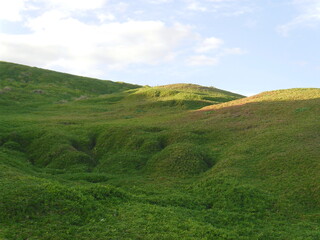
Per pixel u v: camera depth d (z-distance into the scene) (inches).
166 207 651.5
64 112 2059.5
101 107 2252.7
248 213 647.8
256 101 1688.0
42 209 537.3
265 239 536.4
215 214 645.3
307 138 991.0
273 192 730.8
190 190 793.6
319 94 1558.8
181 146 1078.4
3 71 3627.0
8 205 525.7
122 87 4188.0
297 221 614.5
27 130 1354.6
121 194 688.4
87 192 652.7
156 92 2564.0
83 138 1305.4
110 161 1076.5
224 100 2354.8
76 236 478.0
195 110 1823.3
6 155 1035.9
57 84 3560.5
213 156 1028.5
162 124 1461.6
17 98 2444.6
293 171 805.9
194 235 511.5
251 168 872.9
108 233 494.6
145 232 507.2
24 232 466.3
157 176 926.4
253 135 1129.4
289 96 1643.7
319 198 680.4
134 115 1870.1
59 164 1059.9
